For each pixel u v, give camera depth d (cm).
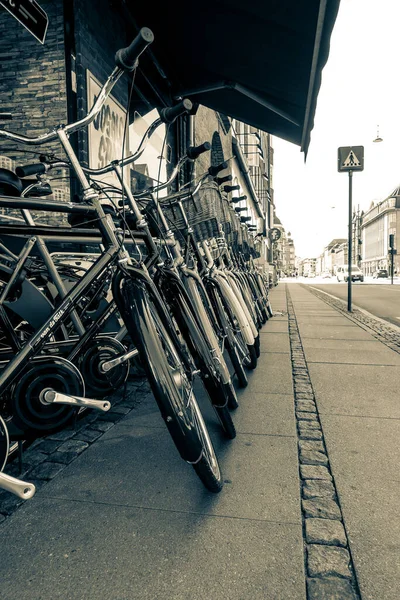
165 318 192
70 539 157
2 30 505
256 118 821
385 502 181
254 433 259
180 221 328
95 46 537
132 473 208
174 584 134
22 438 189
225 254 452
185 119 919
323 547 152
